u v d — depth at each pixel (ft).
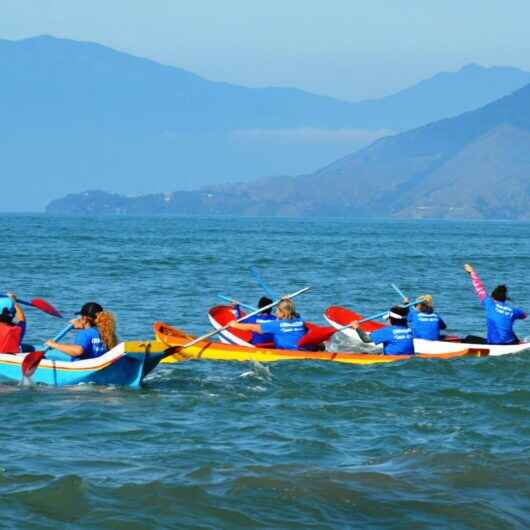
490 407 138.51
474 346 190.90
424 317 196.34
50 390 148.25
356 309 298.15
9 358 156.15
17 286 338.13
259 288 360.07
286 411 134.21
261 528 87.30
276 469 103.14
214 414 131.75
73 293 319.06
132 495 93.50
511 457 110.42
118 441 115.34
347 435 120.16
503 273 476.13
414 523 89.81
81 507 90.22
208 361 180.86
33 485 95.55
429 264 543.39
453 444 116.16
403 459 108.88
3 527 84.58
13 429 120.57
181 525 87.20
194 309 281.95
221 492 95.30
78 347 151.64
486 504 94.94
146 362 150.30
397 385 157.07
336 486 98.37
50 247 638.12
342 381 160.15
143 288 344.69
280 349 183.52
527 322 262.06
